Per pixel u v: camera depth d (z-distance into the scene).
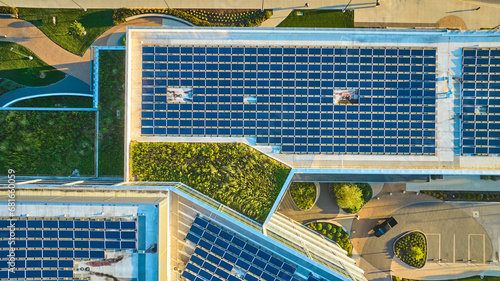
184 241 41.69
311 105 43.28
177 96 43.47
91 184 43.06
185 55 43.16
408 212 53.03
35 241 37.88
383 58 42.91
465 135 42.78
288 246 40.22
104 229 37.34
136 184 42.12
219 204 43.28
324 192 52.97
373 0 51.72
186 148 43.38
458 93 42.88
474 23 51.66
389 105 42.97
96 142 49.75
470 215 53.25
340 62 43.03
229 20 51.97
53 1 51.28
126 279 37.44
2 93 51.09
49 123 49.47
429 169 42.31
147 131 43.72
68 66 51.47
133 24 52.06
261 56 43.12
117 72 49.22
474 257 53.75
